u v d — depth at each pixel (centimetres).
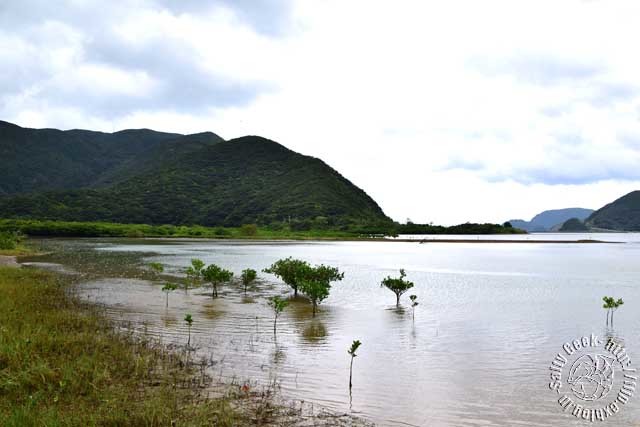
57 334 1641
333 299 2938
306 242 14050
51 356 1387
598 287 3672
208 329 2000
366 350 1709
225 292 3145
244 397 1201
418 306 2697
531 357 1639
